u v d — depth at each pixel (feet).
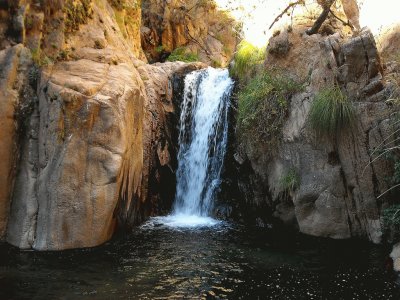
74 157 21.93
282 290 17.66
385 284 18.20
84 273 19.07
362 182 23.59
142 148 27.27
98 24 29.86
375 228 23.47
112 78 24.99
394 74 23.85
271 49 29.32
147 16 51.11
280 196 27.37
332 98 23.71
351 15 31.42
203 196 32.32
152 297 16.84
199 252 22.39
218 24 55.72
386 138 22.21
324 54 25.40
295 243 24.00
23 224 22.15
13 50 23.41
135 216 27.58
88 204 22.31
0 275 18.49
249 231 26.89
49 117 22.07
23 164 22.98
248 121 28.32
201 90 34.86
